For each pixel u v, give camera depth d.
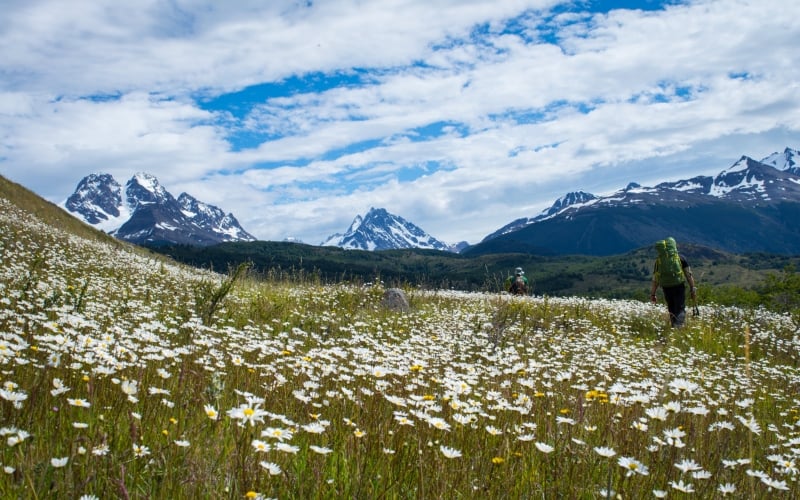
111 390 4.40
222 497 3.03
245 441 3.35
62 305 8.09
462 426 4.48
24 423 3.49
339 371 6.44
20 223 23.69
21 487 2.71
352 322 11.91
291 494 3.27
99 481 3.00
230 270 18.73
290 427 4.32
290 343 8.20
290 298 14.91
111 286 12.73
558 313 16.39
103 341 5.64
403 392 5.77
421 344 9.80
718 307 19.91
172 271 20.72
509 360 8.52
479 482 3.67
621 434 4.71
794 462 4.59
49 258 16.83
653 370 9.27
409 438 4.16
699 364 10.62
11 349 4.89
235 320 10.43
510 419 5.18
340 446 4.01
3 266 13.02
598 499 3.67
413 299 17.67
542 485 3.76
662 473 4.05
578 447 4.32
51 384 4.25
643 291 32.62
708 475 3.66
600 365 9.16
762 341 14.23
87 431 3.62
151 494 2.99
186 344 6.96
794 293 20.73
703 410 5.06
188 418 4.12
